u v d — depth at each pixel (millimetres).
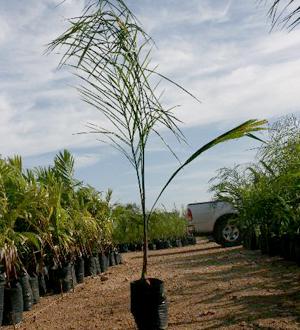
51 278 6637
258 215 7359
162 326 3570
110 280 7316
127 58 3334
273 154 6535
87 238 8047
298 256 6406
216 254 9852
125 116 3441
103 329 3965
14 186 5688
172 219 15508
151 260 10328
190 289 5359
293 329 3305
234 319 3734
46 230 5742
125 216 13242
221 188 8875
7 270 4750
